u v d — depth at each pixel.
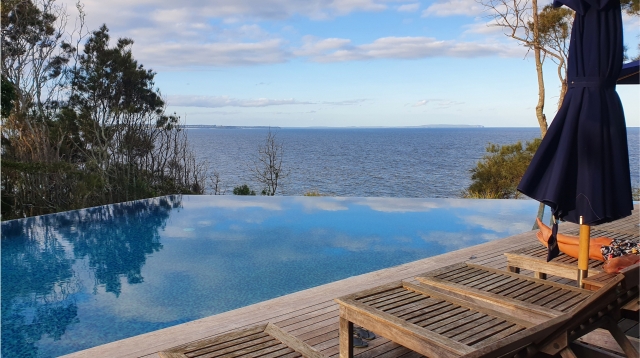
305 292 3.82
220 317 3.30
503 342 1.51
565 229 5.85
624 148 2.25
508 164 12.01
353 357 2.53
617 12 2.23
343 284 4.02
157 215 9.52
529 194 2.32
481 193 12.55
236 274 5.79
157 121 16.05
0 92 8.74
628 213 2.23
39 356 3.67
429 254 6.64
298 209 10.10
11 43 13.57
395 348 2.73
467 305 2.28
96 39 14.91
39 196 11.51
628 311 2.63
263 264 6.20
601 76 2.25
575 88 2.30
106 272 5.94
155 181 15.56
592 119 2.21
